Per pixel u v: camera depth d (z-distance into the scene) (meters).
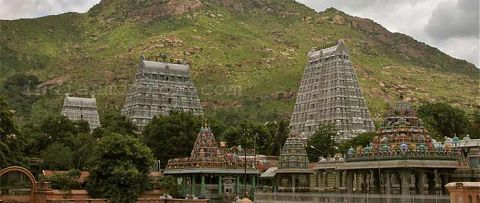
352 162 99.06
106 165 111.12
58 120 174.75
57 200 105.94
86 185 111.62
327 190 108.88
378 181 99.50
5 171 106.62
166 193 116.00
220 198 120.88
